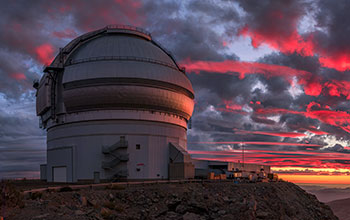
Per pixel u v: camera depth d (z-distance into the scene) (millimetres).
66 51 68375
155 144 64375
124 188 42812
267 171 93688
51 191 35500
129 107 62812
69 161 62375
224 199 43719
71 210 29078
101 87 61344
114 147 60625
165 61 70312
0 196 25281
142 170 62156
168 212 38969
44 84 69438
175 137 68375
